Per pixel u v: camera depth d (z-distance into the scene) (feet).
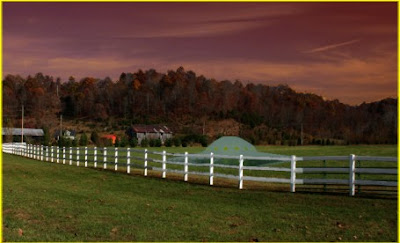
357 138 399.85
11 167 103.14
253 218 44.09
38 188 65.87
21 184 70.85
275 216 44.98
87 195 59.00
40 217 43.65
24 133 361.92
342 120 476.13
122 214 45.80
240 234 37.86
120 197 57.41
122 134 428.97
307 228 39.91
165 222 42.11
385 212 45.78
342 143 379.14
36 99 523.29
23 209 47.60
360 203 50.47
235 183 72.64
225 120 497.05
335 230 39.17
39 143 297.12
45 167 105.09
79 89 587.68
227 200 54.60
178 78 579.48
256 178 62.64
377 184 53.88
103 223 41.34
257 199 54.65
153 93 556.10
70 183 73.00
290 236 37.24
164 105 534.37
